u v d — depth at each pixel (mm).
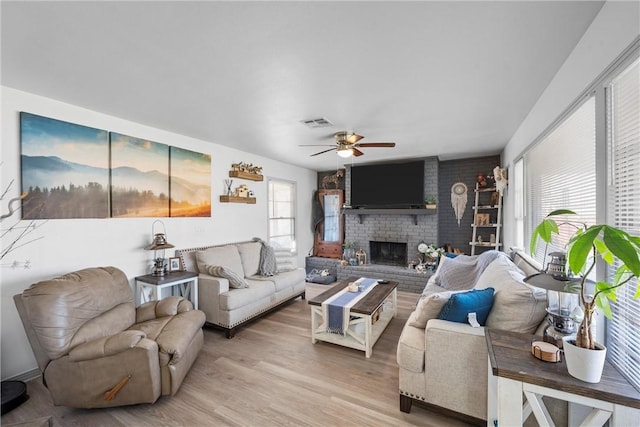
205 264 3451
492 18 1423
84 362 1842
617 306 1365
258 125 3184
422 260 5219
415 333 1979
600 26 1393
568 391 1064
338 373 2322
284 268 4391
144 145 3164
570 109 1791
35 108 2336
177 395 2051
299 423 1771
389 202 5285
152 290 2893
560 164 2127
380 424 1755
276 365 2447
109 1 1278
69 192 2537
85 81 2109
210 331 3203
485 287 2262
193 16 1399
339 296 2992
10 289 2205
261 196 5016
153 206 3254
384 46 1671
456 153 4746
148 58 1801
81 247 2619
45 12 1348
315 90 2281
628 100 1267
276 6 1330
